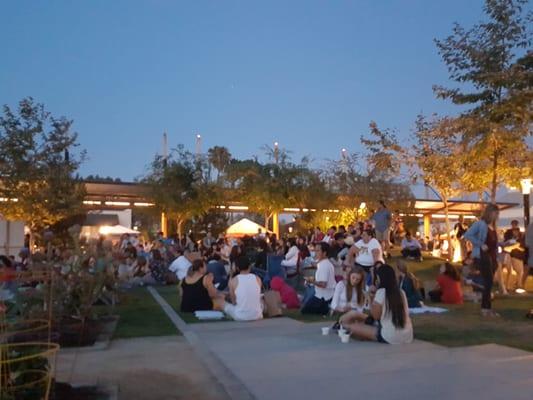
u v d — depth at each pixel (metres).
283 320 11.96
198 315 12.50
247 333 10.41
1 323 6.70
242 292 12.08
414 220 49.00
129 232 36.19
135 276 21.31
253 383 6.95
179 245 24.97
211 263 16.52
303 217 42.44
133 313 13.26
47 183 28.50
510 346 8.69
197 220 45.94
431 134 26.50
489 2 17.58
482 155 18.39
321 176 41.62
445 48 18.23
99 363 8.16
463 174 24.45
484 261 11.97
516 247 16.33
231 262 18.31
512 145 17.92
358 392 6.44
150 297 17.47
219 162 40.66
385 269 9.25
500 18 17.48
